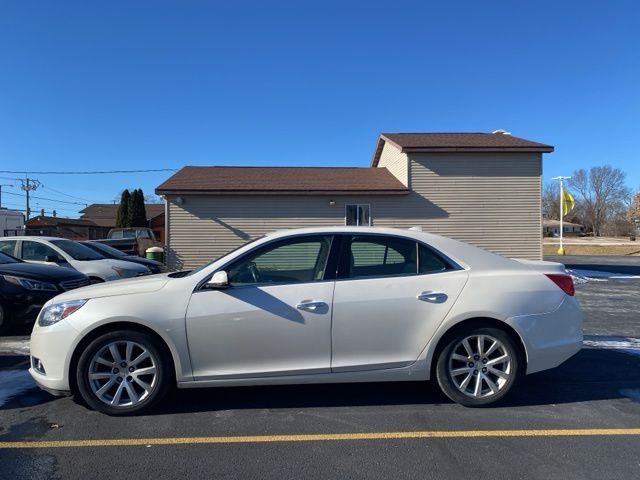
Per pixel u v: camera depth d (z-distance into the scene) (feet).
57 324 14.29
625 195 317.01
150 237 84.12
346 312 14.51
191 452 12.22
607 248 156.15
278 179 64.90
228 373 14.35
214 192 59.31
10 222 115.34
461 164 61.16
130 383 14.42
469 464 11.62
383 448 12.44
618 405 15.44
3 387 17.07
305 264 15.23
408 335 14.71
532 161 61.57
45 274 26.23
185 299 14.38
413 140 65.31
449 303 14.74
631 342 23.95
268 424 13.93
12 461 11.75
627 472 11.24
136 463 11.66
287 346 14.42
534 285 15.19
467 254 15.49
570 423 14.02
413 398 16.01
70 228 146.41
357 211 60.95
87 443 12.71
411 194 60.90
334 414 14.67
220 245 60.29
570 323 15.37
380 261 15.26
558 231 338.34
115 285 15.01
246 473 11.22
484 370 15.01
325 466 11.53
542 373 18.67
